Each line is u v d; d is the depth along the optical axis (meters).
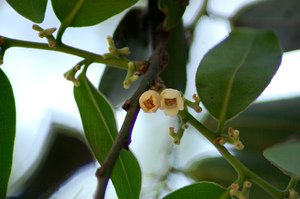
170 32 0.44
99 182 0.33
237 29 0.38
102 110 0.41
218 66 0.39
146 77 0.38
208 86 0.39
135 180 0.40
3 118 0.40
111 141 0.41
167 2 0.43
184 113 0.39
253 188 0.46
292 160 0.37
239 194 0.38
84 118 0.41
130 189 0.40
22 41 0.40
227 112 0.39
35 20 0.41
